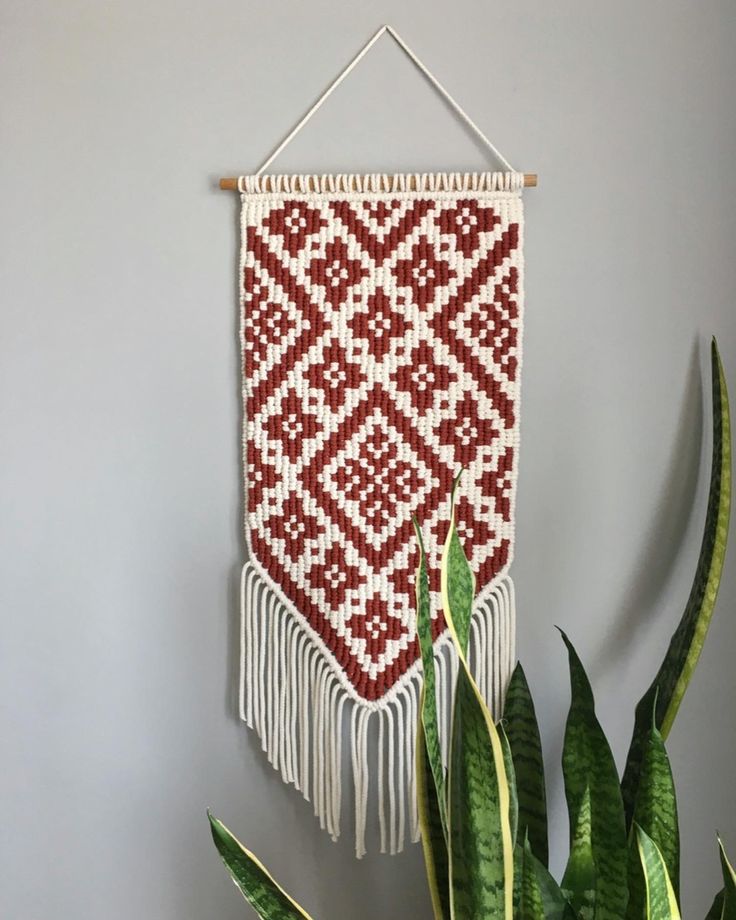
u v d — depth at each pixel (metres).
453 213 1.06
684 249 1.07
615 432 1.09
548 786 1.11
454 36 1.07
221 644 1.13
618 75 1.06
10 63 1.11
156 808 1.15
